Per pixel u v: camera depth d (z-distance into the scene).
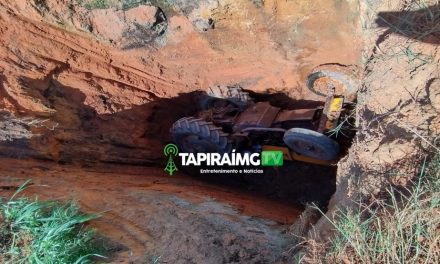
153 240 4.29
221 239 4.39
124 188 5.59
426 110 3.80
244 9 5.90
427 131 3.63
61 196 4.82
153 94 7.44
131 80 7.18
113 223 4.50
